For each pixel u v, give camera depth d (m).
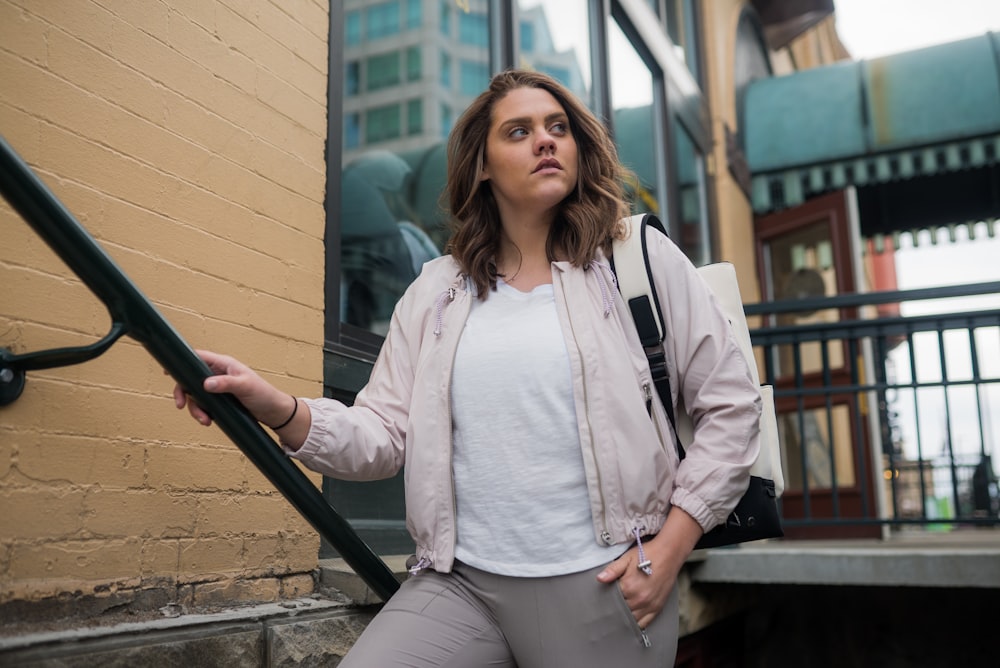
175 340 1.20
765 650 4.24
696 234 6.17
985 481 3.73
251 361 2.06
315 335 2.29
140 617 1.65
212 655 1.60
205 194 1.96
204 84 1.99
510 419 1.30
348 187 3.48
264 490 2.03
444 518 1.32
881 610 4.10
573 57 4.68
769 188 7.39
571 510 1.27
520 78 1.54
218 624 1.64
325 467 1.34
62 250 1.11
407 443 1.38
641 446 1.28
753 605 4.29
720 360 1.33
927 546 3.86
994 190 7.59
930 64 6.90
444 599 1.31
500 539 1.28
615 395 1.29
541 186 1.42
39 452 1.50
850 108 7.02
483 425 1.32
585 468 1.26
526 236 1.49
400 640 1.27
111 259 1.15
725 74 7.25
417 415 1.37
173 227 1.87
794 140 7.16
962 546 3.79
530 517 1.27
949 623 3.99
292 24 2.32
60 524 1.53
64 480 1.55
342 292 3.16
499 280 1.47
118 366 1.67
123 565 1.65
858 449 3.91
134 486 1.69
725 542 1.39
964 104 6.61
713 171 6.62
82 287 1.61
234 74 2.09
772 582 3.56
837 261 6.85
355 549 1.50
